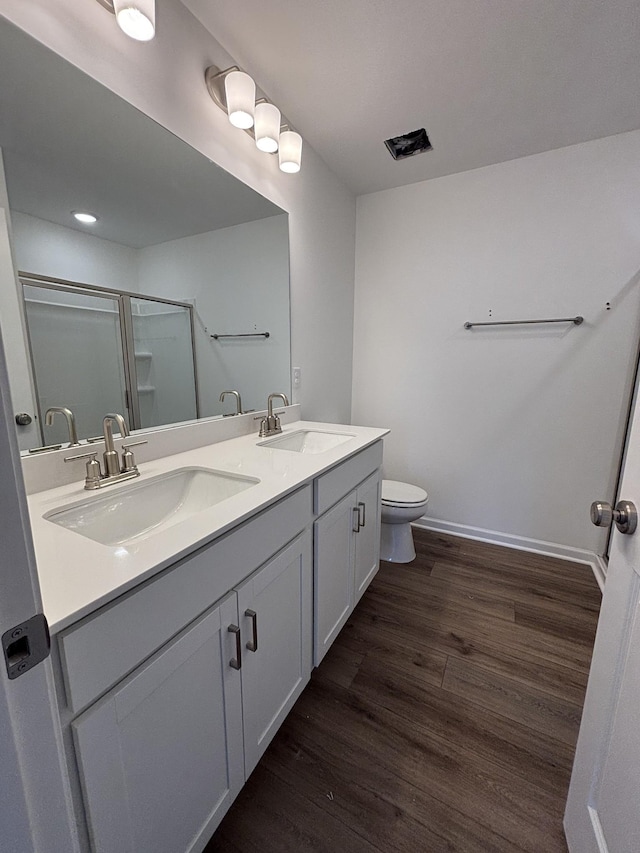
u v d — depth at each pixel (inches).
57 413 38.8
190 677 28.4
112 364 44.6
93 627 20.9
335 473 51.5
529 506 91.0
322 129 71.2
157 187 47.6
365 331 104.1
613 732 27.2
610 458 81.4
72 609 19.8
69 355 40.0
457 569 82.8
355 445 58.6
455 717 47.3
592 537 85.4
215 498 44.8
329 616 53.2
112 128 41.5
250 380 67.3
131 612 23.2
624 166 72.7
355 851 34.2
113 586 21.9
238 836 35.2
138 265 46.7
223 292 59.6
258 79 58.6
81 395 41.4
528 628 63.9
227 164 56.5
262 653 37.6
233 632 32.4
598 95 61.8
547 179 79.2
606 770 27.9
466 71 57.0
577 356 81.7
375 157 80.8
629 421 78.3
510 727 46.1
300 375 81.4
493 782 39.9
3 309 34.5
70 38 36.0
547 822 36.3
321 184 82.3
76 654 20.1
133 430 47.7
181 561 27.0
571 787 34.2
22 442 36.2
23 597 13.1
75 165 38.9
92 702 21.4
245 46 52.6
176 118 47.6
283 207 70.1
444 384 96.3
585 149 75.2
